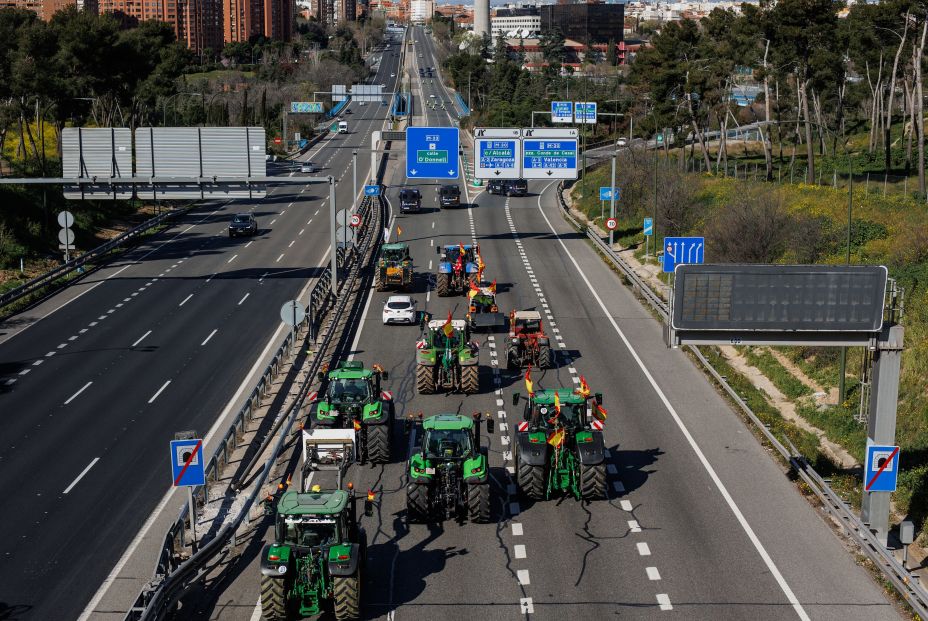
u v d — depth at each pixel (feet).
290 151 476.95
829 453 107.34
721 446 103.96
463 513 86.58
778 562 77.20
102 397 123.13
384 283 183.73
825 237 175.01
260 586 73.61
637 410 115.85
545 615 68.90
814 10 285.64
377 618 68.64
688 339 77.82
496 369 134.00
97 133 175.22
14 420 114.52
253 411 114.93
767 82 331.36
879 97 404.36
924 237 154.51
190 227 270.87
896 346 77.00
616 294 183.32
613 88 604.08
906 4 265.95
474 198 330.34
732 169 354.33
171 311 171.63
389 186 359.25
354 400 99.55
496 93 645.92
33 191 255.50
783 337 77.92
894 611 69.72
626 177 279.90
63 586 75.00
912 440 105.40
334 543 65.77
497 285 191.42
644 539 81.25
